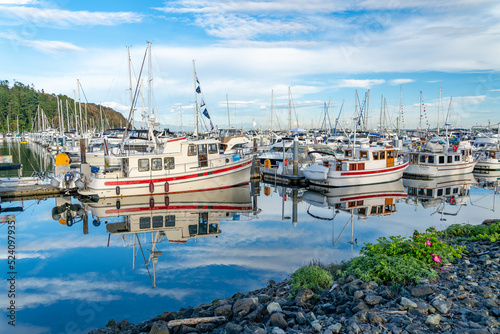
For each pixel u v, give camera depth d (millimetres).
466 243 9695
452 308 5590
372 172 26469
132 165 21547
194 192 23297
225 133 53719
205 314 6621
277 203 21984
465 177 32219
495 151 35375
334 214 18438
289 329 5398
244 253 11648
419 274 6945
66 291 8867
